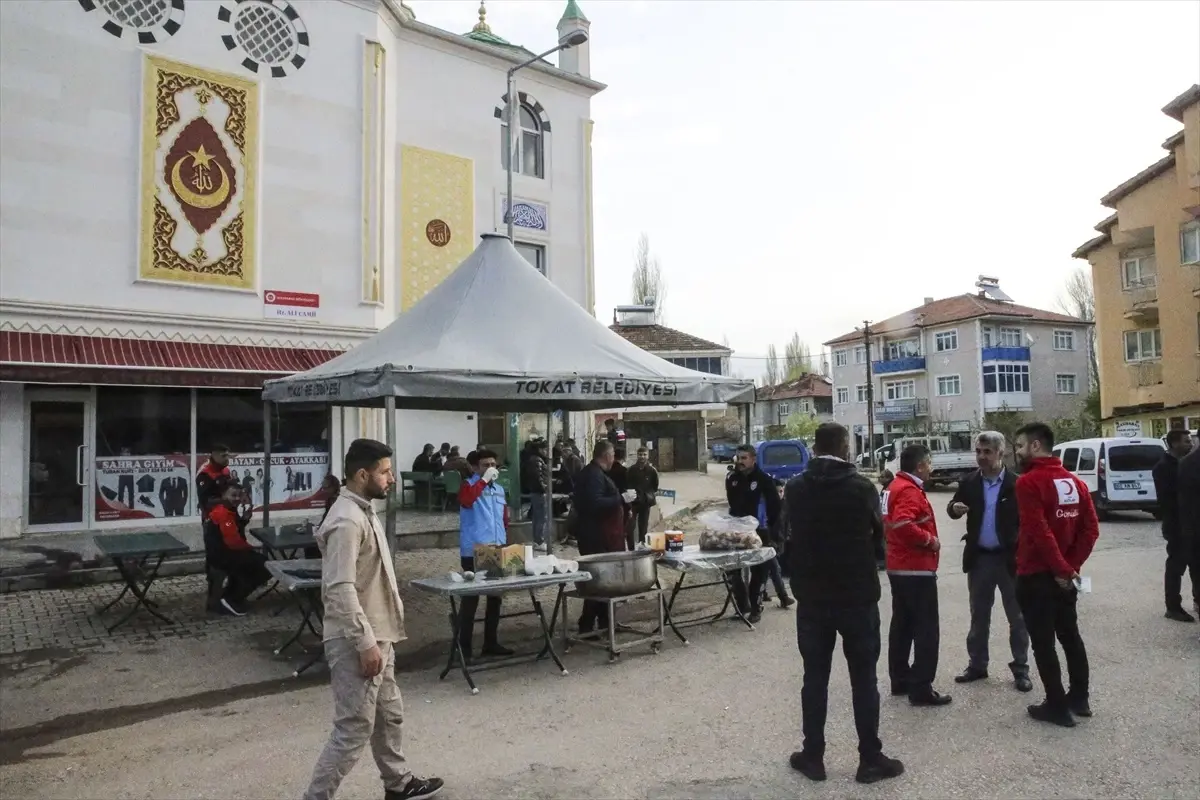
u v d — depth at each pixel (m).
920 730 5.08
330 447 15.49
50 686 6.42
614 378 7.76
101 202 13.02
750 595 8.30
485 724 5.35
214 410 14.29
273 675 6.70
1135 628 7.59
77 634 7.98
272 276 14.69
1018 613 5.88
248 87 14.46
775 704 5.66
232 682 6.53
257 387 13.80
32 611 8.92
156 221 13.51
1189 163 24.98
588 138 20.64
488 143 18.61
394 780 4.15
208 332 13.91
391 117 16.80
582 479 7.84
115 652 7.37
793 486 4.61
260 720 5.61
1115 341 31.22
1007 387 47.38
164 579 10.79
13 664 7.02
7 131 12.26
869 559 4.42
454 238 17.81
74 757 4.96
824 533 4.43
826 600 4.41
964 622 8.02
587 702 5.78
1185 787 4.22
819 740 4.43
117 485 13.30
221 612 8.81
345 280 15.56
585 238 20.45
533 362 7.82
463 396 7.27
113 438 13.32
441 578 6.41
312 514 15.18
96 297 12.95
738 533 7.88
